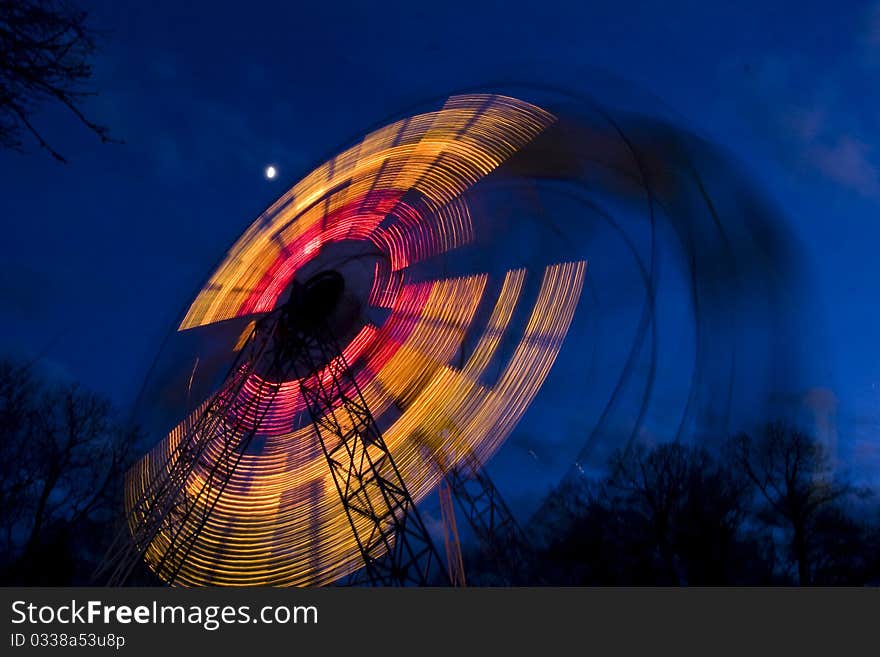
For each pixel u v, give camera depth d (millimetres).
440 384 14992
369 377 16312
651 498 21656
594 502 22375
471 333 15203
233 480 16328
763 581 21609
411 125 16625
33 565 21828
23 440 22594
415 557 12578
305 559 14344
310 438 16562
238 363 16922
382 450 14555
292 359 16516
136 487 16516
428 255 17094
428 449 14242
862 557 20625
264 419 17094
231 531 15414
